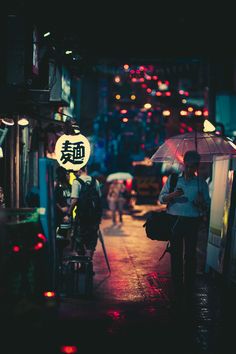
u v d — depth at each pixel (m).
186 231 11.05
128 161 50.31
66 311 9.91
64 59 17.89
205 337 8.48
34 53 14.53
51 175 10.16
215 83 26.20
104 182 44.09
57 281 10.42
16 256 7.66
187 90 42.03
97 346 7.88
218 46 25.59
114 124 47.31
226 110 33.66
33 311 7.01
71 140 14.82
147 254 17.69
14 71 13.61
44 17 15.48
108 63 28.59
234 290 11.73
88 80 53.16
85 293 11.00
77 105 41.56
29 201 12.10
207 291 11.90
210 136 12.41
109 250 18.56
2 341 6.95
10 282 7.34
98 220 13.09
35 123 17.69
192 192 11.04
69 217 14.04
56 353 7.39
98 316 9.59
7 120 12.38
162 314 9.82
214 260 13.10
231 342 8.24
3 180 14.45
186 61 27.69
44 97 14.01
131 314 9.78
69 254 16.58
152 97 46.28
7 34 13.64
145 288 12.14
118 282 12.78
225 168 12.88
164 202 11.14
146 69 35.59
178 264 11.23
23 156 16.47
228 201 12.08
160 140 45.41
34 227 8.50
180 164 12.66
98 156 50.03
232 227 11.91
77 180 13.18
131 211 38.81
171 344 8.09
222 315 9.83
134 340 8.23
